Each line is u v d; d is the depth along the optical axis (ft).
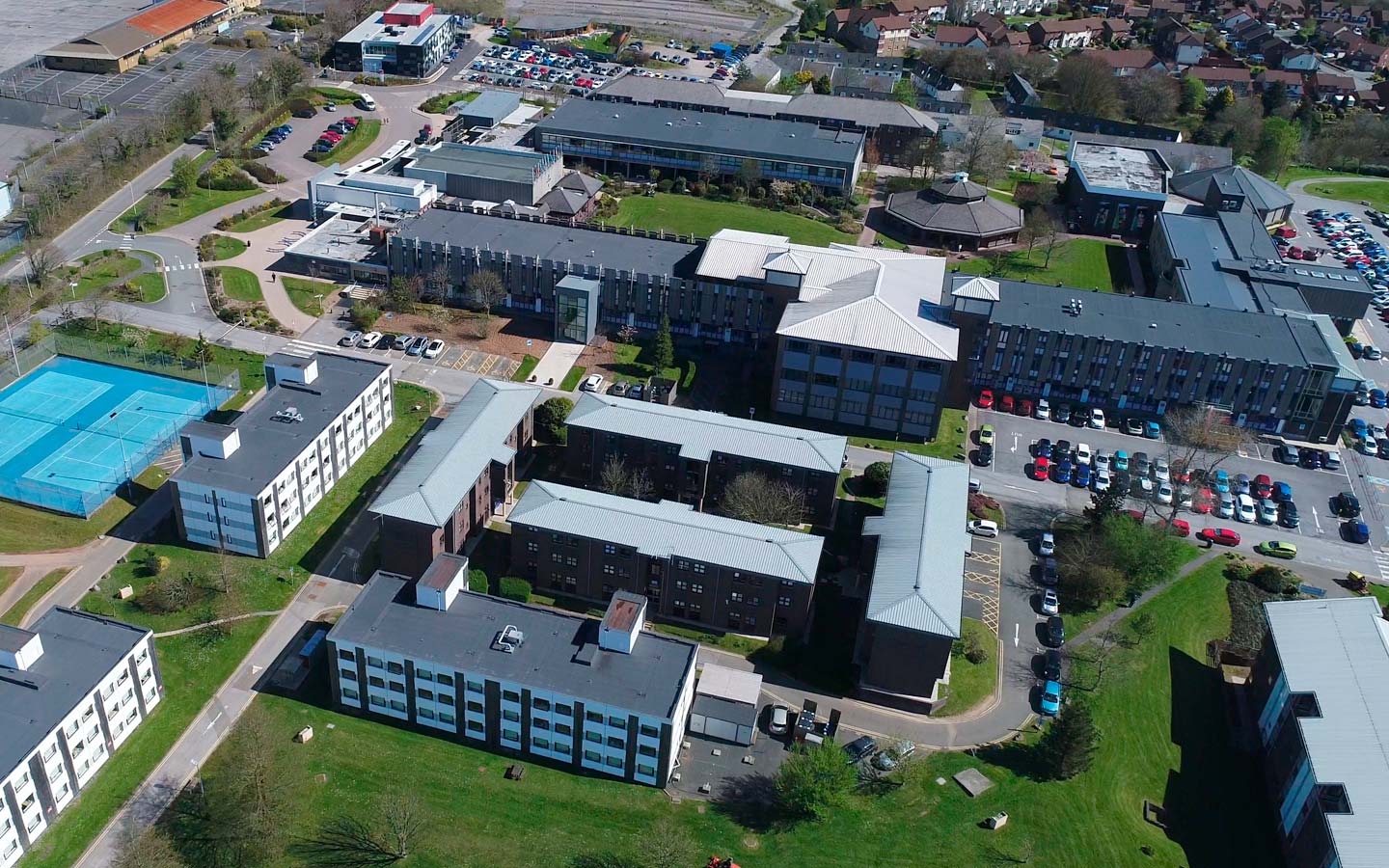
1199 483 515.50
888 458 532.73
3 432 492.13
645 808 345.31
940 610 379.55
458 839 329.11
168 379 541.75
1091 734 355.97
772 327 590.96
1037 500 511.40
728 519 431.84
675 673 357.41
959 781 360.07
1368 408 604.49
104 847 321.93
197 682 378.32
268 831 320.91
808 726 370.73
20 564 419.74
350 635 360.28
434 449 454.81
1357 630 382.22
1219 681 413.80
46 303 598.75
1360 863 304.09
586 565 422.41
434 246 622.13
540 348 599.57
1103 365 578.25
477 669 350.64
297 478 446.60
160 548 435.53
